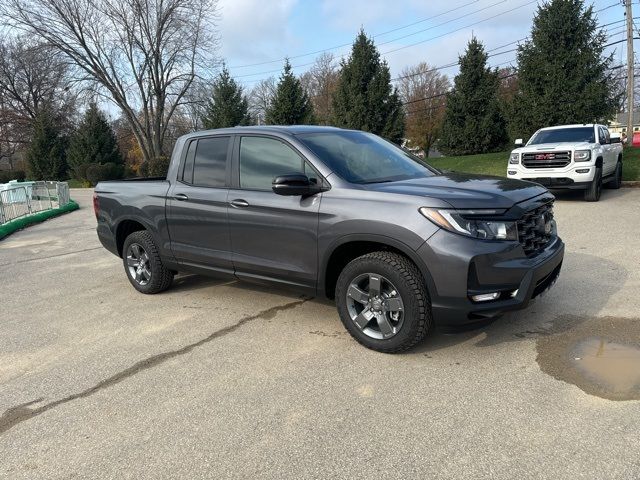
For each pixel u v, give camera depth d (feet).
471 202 11.62
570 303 15.67
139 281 19.51
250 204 14.78
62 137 153.89
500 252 11.45
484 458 8.57
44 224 47.85
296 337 14.29
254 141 15.29
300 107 102.47
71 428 10.22
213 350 13.71
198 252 16.71
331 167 13.56
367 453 8.90
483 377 11.34
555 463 8.32
